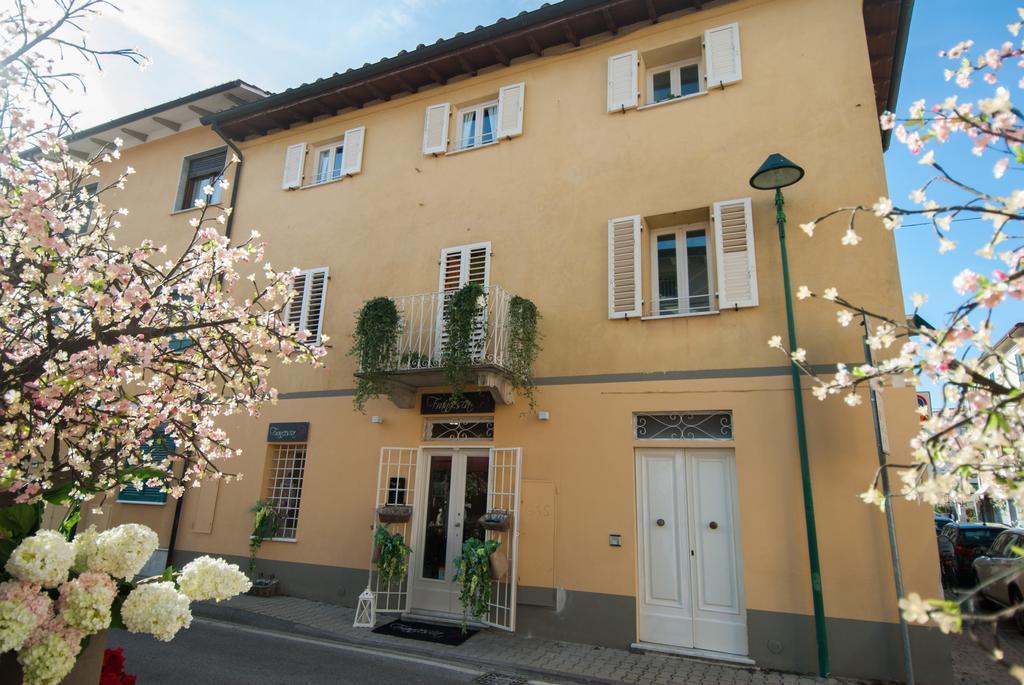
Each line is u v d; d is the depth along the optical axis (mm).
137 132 14633
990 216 2783
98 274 4730
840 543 6758
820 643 6500
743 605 7109
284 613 8727
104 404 4848
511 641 7672
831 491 6918
